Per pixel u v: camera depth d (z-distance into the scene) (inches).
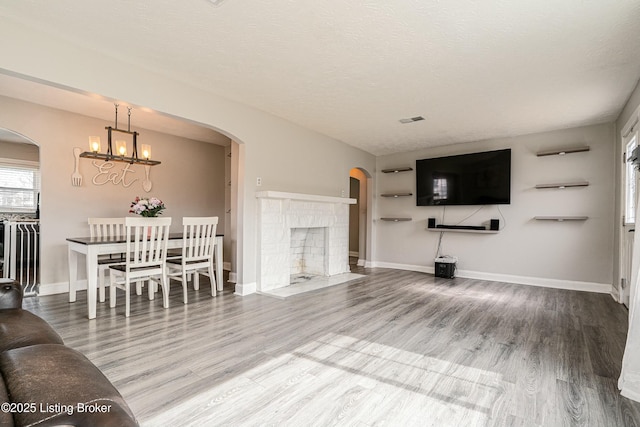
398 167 254.7
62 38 100.0
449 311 136.1
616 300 155.9
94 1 82.8
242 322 119.3
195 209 229.9
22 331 55.7
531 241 195.3
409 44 101.3
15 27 91.9
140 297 155.4
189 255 149.0
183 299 149.5
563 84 127.2
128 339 101.6
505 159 201.2
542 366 86.4
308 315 128.5
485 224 211.6
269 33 96.8
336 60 112.5
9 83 133.5
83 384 38.7
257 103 156.9
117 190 188.5
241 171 161.8
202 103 140.2
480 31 93.2
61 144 165.8
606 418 64.1
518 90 134.0
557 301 154.2
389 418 63.6
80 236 172.1
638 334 74.1
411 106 155.4
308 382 76.9
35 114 157.2
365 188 273.7
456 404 68.6
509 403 69.2
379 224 262.4
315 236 219.1
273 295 158.9
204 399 69.2
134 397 69.5
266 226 168.2
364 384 76.4
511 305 146.4
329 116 173.2
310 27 93.4
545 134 192.9
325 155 211.2
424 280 204.1
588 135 179.9
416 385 76.2
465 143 223.0
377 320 123.3
